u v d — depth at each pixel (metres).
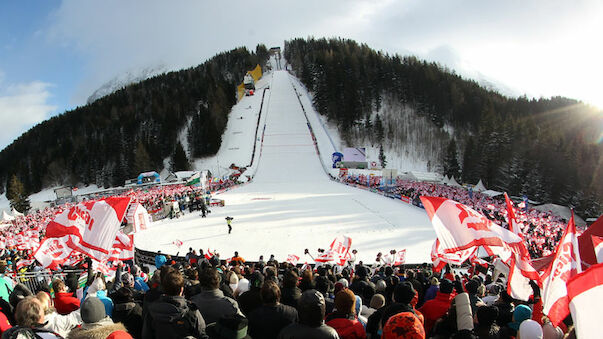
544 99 145.50
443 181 77.62
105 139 119.75
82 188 113.50
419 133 123.75
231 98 144.12
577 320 3.88
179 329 4.21
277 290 4.94
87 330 3.79
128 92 155.50
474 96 134.12
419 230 30.14
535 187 74.31
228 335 3.67
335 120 126.38
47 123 144.00
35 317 4.15
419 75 141.88
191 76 169.50
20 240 22.72
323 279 7.89
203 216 38.78
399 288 4.82
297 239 28.22
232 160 103.94
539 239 24.80
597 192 67.94
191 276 8.35
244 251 25.81
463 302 4.79
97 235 7.86
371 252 24.67
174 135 125.12
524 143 85.81
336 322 4.75
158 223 37.25
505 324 5.65
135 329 5.55
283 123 121.38
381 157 108.75
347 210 39.34
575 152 78.44
